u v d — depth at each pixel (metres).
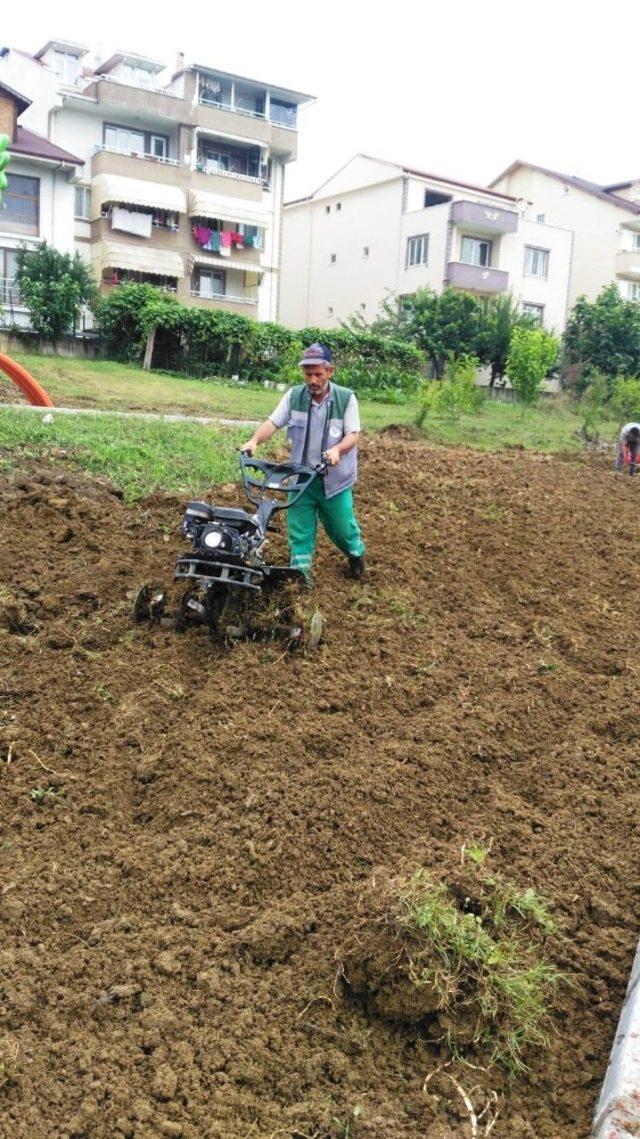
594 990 3.42
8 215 28.52
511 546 7.76
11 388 14.62
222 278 37.19
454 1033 3.16
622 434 11.98
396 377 24.16
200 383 22.38
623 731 5.12
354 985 3.30
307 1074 3.02
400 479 9.22
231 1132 2.78
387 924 3.34
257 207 36.06
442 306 33.88
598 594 7.04
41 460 8.23
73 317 26.27
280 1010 3.24
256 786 4.35
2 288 28.61
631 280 45.91
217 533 5.21
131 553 6.62
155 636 5.62
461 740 4.86
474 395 19.61
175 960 3.38
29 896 3.65
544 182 47.41
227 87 36.16
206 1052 3.04
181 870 3.84
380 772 4.51
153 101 33.53
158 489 7.89
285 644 5.63
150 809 4.27
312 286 44.78
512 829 4.22
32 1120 2.76
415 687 5.38
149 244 34.31
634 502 9.74
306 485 5.66
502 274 39.28
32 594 5.94
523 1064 3.11
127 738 4.70
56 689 5.07
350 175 42.25
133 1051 3.03
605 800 4.48
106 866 3.88
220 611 5.71
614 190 50.03
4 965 3.30
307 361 5.67
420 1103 2.96
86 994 3.22
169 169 34.06
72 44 39.31
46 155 28.03
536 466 11.16
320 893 3.80
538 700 5.38
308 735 4.77
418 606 6.39
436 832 4.20
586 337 37.31
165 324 24.55
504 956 3.35
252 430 11.29
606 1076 3.02
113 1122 2.77
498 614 6.48
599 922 3.74
